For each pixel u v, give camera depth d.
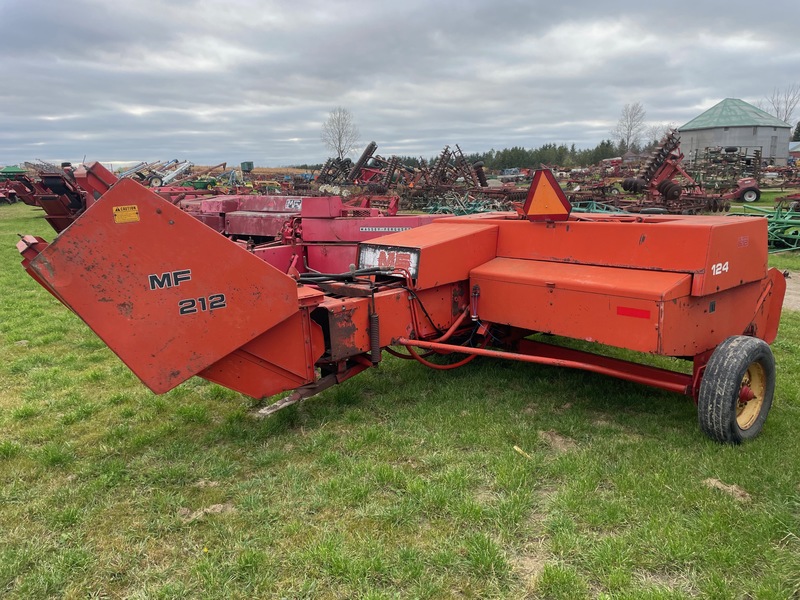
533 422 4.70
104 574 2.99
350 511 3.49
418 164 34.09
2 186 36.16
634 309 4.13
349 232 7.91
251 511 3.49
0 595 2.85
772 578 2.87
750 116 61.09
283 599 2.80
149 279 3.51
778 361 6.20
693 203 23.97
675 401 5.09
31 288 10.84
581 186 29.61
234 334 3.88
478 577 2.93
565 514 3.42
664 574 2.95
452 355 6.31
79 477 3.94
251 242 8.40
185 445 4.36
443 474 3.85
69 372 6.16
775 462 3.95
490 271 5.09
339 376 4.67
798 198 20.44
